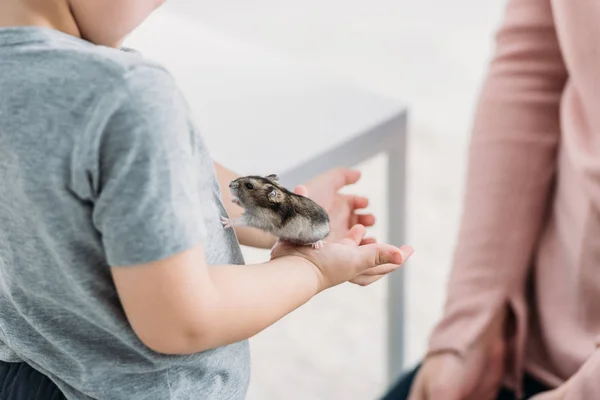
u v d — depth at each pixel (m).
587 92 1.03
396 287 1.47
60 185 0.76
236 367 0.92
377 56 2.88
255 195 0.89
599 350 1.00
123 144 0.74
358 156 1.26
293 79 1.38
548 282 1.12
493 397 1.16
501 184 1.14
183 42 1.51
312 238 0.89
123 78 0.74
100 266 0.80
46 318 0.85
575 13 1.02
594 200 1.02
